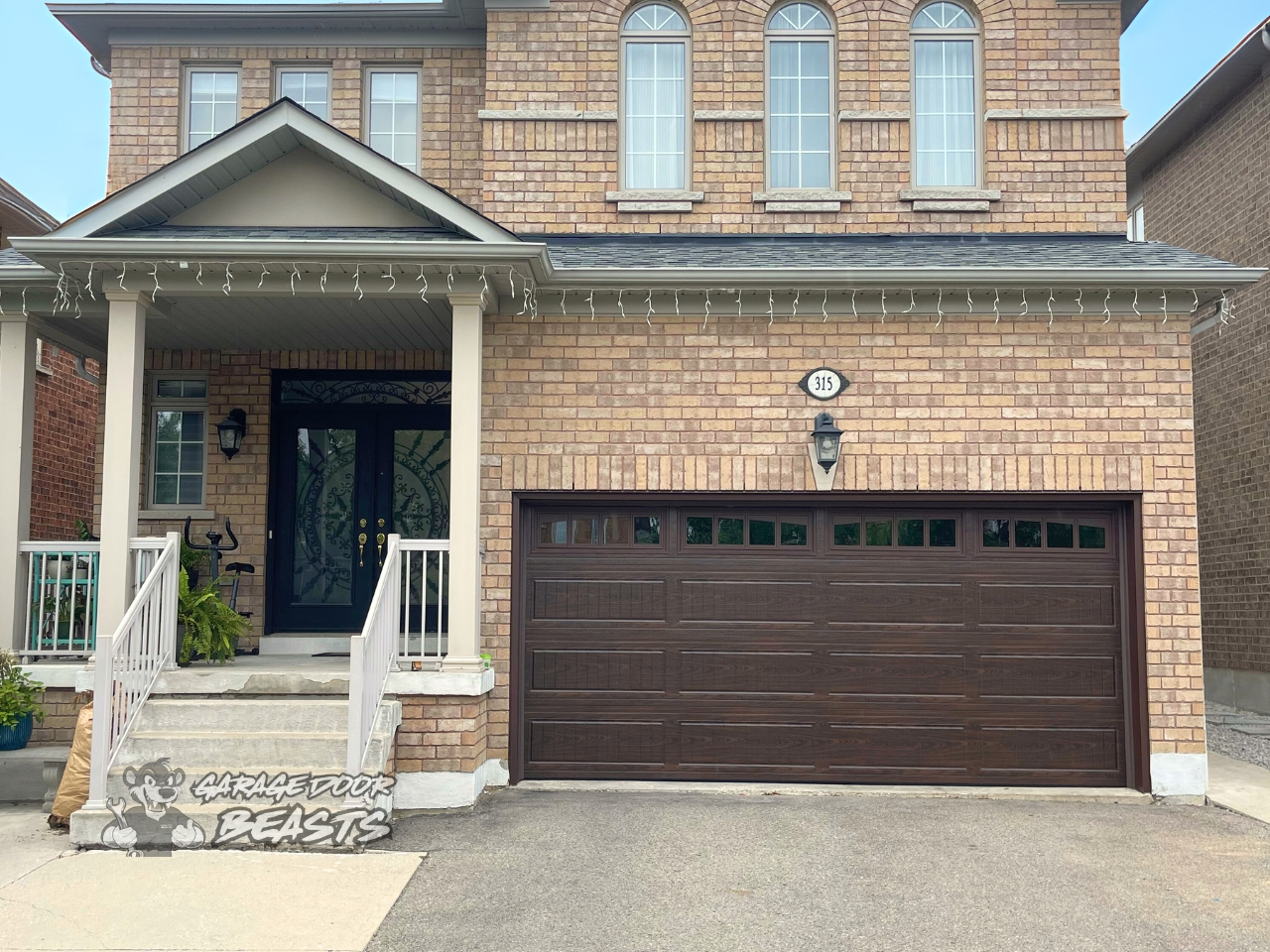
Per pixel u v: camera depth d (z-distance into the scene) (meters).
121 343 7.42
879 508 8.16
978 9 9.40
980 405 7.98
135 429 7.44
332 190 7.73
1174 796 7.72
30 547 7.85
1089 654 8.01
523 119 9.23
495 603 7.94
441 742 7.10
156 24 9.88
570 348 8.08
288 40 9.98
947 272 7.58
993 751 7.96
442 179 9.85
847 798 7.63
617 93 9.30
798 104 9.46
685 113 9.45
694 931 5.02
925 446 7.98
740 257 8.26
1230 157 12.46
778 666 8.06
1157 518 7.91
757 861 6.08
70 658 8.12
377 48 10.01
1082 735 7.96
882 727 8.02
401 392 9.88
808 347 8.06
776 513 8.19
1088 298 7.94
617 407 8.04
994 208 9.17
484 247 7.01
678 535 8.17
